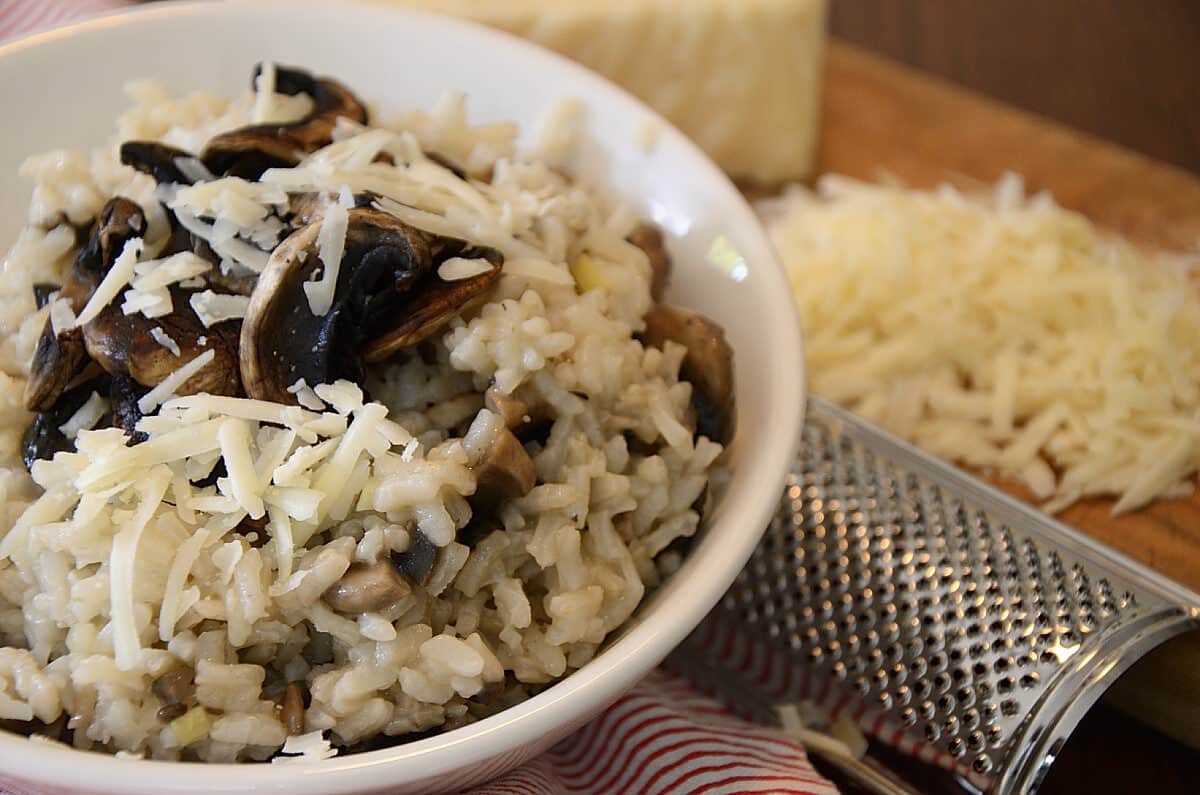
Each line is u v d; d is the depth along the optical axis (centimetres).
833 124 71
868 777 49
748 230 49
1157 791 50
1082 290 59
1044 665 48
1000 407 57
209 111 49
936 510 51
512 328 43
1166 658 50
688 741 47
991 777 47
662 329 47
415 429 44
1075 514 56
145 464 42
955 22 85
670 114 67
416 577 42
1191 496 56
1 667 41
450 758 40
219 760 41
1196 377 58
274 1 52
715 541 43
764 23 64
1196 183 68
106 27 51
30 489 44
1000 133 71
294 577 41
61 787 39
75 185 47
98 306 43
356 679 41
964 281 59
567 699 40
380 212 43
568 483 43
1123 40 84
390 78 53
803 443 53
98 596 41
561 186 49
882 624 50
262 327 42
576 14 64
